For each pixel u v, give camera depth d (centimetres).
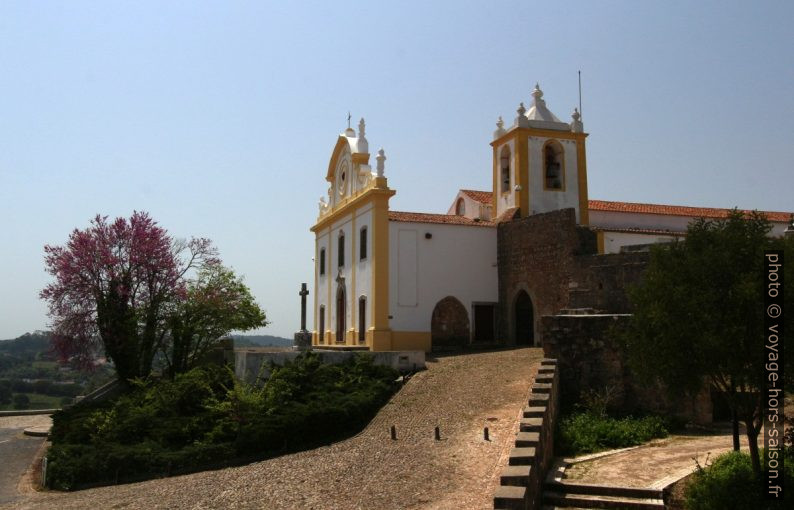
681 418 1742
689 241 1243
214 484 1442
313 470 1442
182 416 2117
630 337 1305
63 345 2977
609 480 1288
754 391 1221
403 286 2994
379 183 3011
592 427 1644
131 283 3064
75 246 3006
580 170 3362
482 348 2980
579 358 1892
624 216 3466
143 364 3066
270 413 1897
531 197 3250
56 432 2197
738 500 1108
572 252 2645
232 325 3356
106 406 2484
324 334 3784
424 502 1167
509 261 3066
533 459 1152
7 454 2233
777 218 3531
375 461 1456
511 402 1788
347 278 3384
